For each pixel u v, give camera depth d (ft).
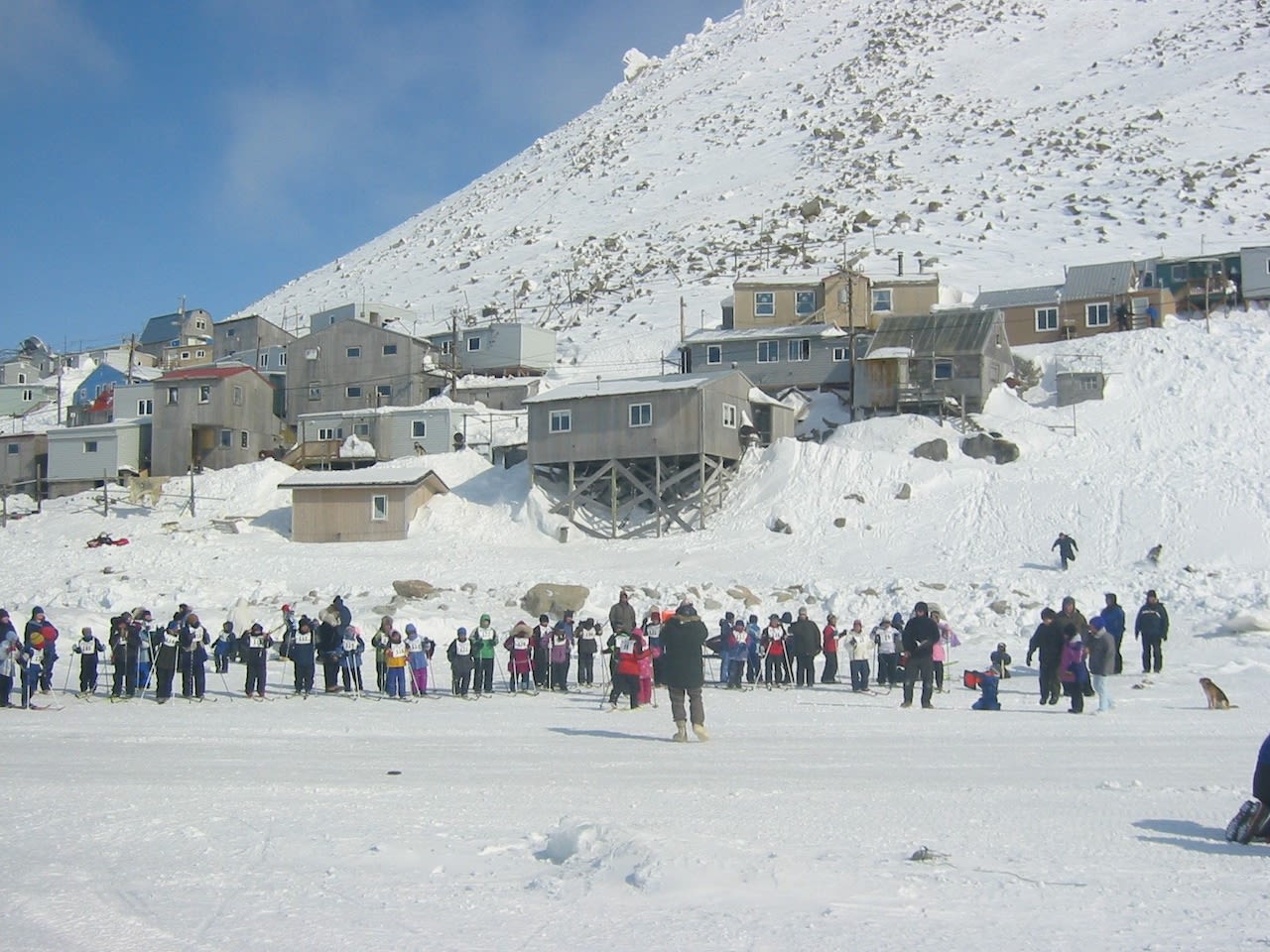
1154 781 45.39
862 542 165.89
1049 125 494.18
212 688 89.51
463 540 188.03
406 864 32.30
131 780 46.62
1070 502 166.50
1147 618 90.89
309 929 26.35
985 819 37.83
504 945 25.00
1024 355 228.63
